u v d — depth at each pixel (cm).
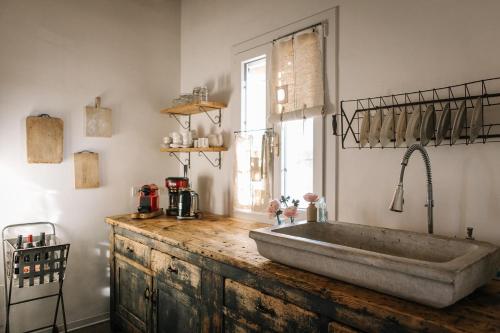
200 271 177
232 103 270
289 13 225
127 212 300
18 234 249
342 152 195
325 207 182
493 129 142
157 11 316
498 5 141
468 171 149
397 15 172
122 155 297
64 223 268
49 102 260
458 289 96
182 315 191
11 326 246
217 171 286
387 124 161
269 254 145
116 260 258
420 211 164
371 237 156
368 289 118
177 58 329
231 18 271
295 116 215
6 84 243
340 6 197
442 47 157
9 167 244
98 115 279
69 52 269
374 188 181
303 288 124
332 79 199
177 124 331
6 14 243
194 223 243
